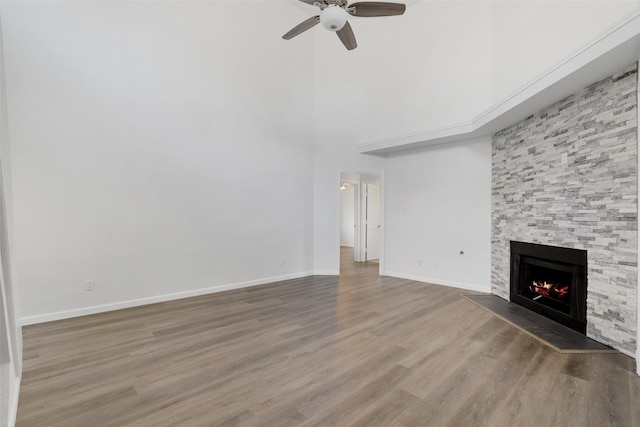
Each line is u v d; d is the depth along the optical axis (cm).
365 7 289
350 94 588
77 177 350
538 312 364
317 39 603
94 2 358
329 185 601
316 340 291
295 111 573
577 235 311
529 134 382
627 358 255
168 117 418
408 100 532
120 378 223
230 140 483
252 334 305
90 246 360
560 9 327
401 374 229
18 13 315
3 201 200
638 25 211
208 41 457
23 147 319
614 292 272
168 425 174
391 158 593
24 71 318
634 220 255
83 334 303
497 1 424
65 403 194
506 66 408
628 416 181
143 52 396
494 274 456
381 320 346
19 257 320
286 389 210
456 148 506
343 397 201
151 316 357
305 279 564
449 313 371
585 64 256
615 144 271
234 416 181
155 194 408
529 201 382
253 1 509
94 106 360
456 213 507
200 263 452
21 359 239
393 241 592
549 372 232
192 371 233
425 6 510
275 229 545
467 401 196
